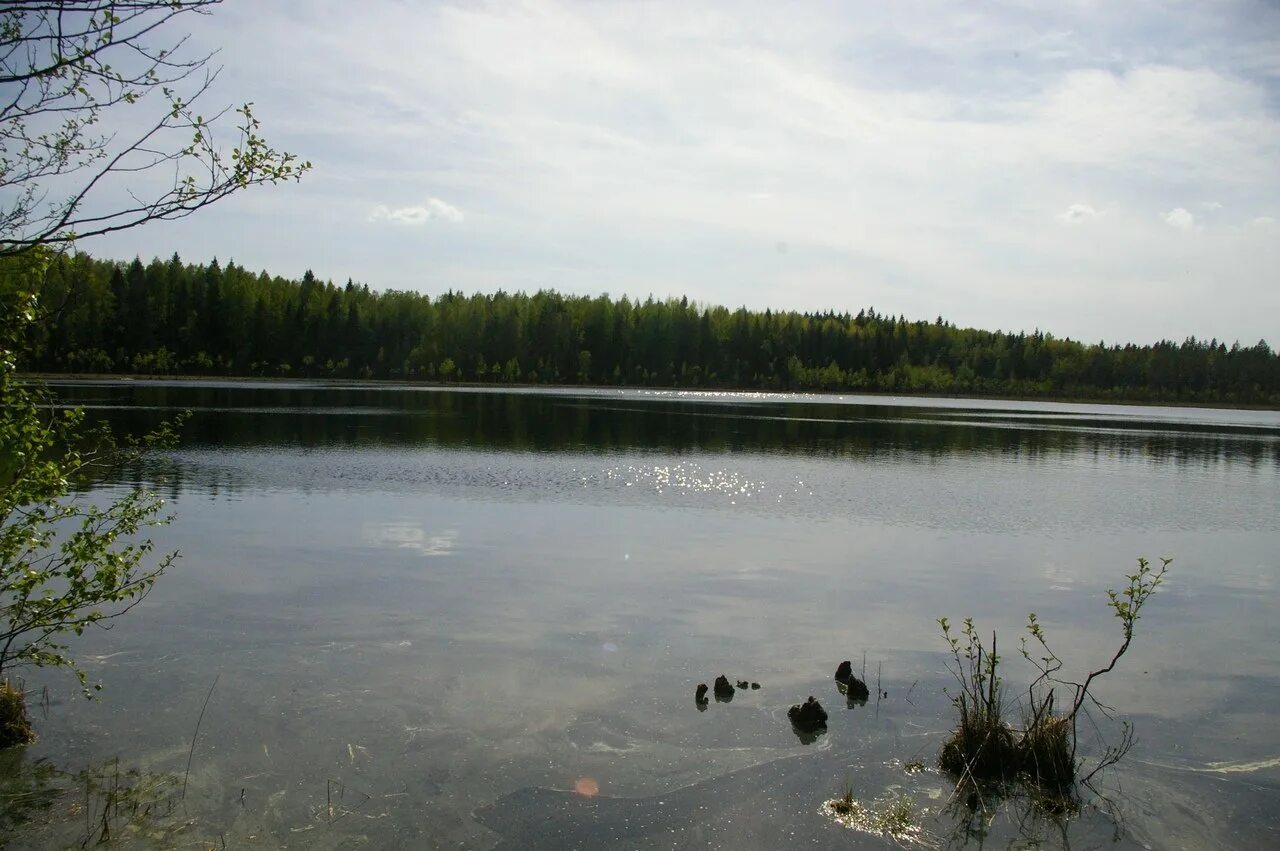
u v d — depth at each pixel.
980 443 51.03
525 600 14.60
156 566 16.08
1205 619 14.98
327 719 9.70
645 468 33.66
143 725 9.44
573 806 8.07
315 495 24.72
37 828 7.42
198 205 6.72
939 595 16.02
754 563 18.02
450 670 11.26
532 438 44.50
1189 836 7.93
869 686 11.20
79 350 103.00
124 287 111.12
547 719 9.88
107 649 11.71
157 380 103.06
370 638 12.41
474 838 7.52
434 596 14.66
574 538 19.91
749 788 8.49
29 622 8.95
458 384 125.25
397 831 7.57
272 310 121.62
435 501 24.33
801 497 27.83
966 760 8.97
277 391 85.44
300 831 7.52
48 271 8.30
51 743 8.98
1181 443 56.25
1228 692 11.44
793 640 12.95
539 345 139.50
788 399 114.50
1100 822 8.12
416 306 136.75
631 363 146.00
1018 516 25.72
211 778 8.36
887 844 7.63
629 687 10.90
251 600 14.14
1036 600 15.95
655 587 15.74
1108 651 13.09
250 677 10.84
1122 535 23.27
